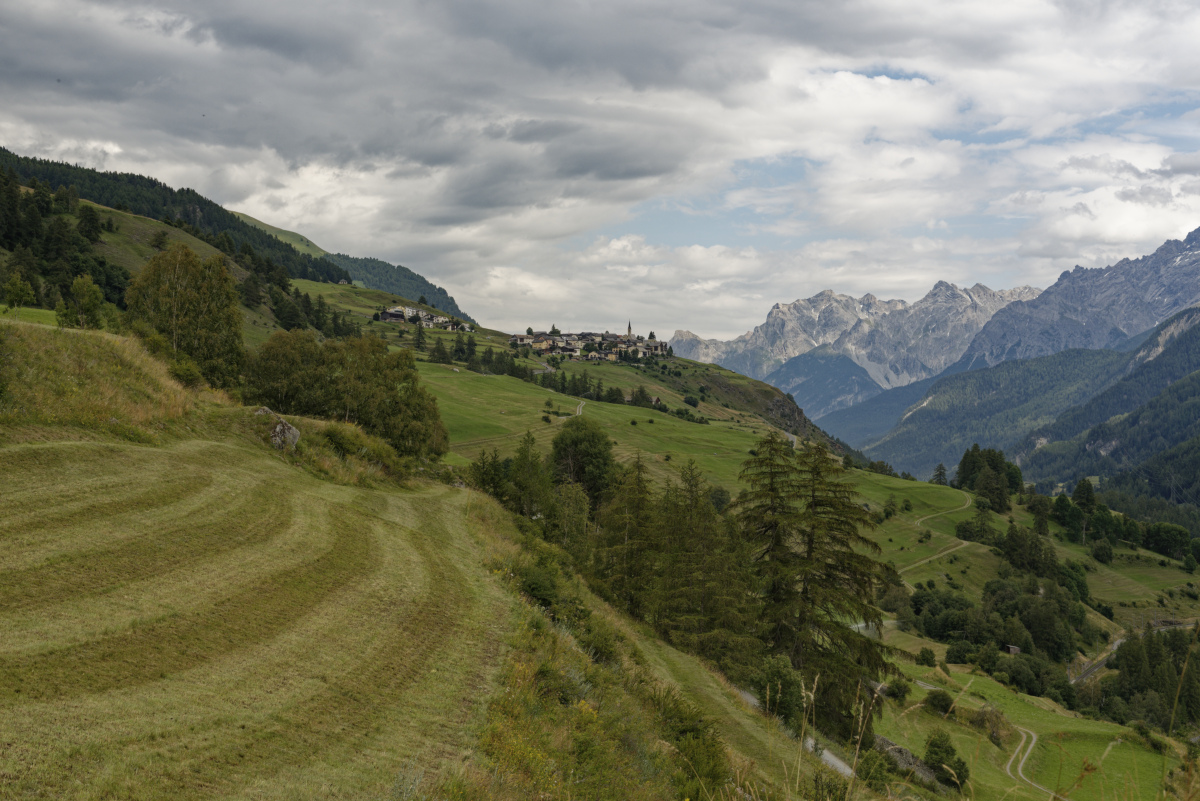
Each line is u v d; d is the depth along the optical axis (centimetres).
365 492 3641
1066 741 5053
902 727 4309
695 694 2780
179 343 5456
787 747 2366
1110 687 9331
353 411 5738
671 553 4631
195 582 1579
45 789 763
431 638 1686
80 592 1349
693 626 3978
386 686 1347
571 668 1889
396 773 1034
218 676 1190
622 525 4950
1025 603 11550
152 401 3186
